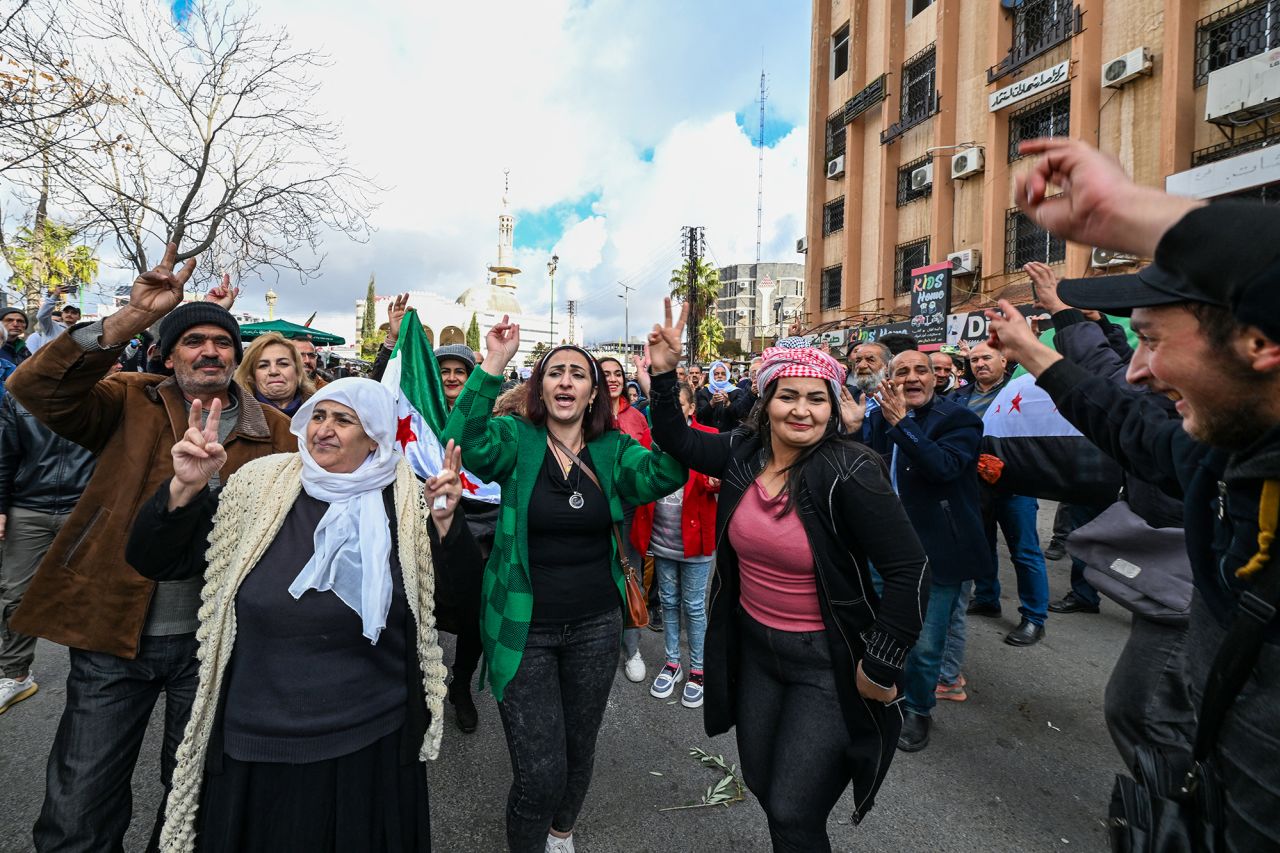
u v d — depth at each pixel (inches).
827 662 79.3
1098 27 499.2
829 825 104.3
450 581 78.2
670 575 155.2
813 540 77.1
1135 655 86.4
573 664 94.0
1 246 285.0
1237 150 407.8
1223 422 41.6
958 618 145.6
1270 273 33.8
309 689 65.6
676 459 96.2
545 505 92.0
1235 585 45.2
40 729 128.2
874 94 728.3
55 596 77.8
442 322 3371.1
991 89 594.6
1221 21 420.2
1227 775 43.6
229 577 66.2
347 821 66.0
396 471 75.6
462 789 114.8
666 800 112.8
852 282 773.9
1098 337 92.2
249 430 93.3
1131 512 87.7
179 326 86.5
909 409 134.3
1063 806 109.9
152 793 110.6
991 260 580.4
